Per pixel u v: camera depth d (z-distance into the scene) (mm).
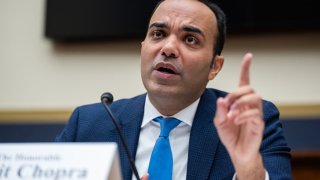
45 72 2500
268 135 1194
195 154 1135
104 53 2455
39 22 2570
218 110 911
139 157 1175
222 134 927
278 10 2207
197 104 1246
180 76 1148
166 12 1194
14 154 713
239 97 884
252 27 2230
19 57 2547
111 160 676
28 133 2422
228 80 2266
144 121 1231
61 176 677
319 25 2158
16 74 2525
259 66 2252
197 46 1183
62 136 1282
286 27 2209
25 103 2477
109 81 2416
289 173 1115
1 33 2592
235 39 2297
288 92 2199
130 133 1213
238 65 2268
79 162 684
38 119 2432
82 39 2469
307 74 2195
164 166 1105
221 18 1285
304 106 2168
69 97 2439
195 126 1190
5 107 2488
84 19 2461
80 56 2479
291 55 2227
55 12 2502
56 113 2422
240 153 919
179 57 1149
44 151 707
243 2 2262
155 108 1231
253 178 900
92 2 2473
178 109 1208
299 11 2180
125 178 1137
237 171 917
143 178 967
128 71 2406
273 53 2246
